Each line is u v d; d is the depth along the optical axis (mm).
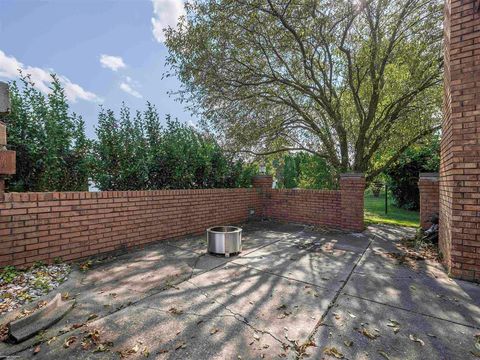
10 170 3391
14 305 2682
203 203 6633
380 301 3002
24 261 3574
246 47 8211
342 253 4938
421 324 2527
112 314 2648
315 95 8977
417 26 8023
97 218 4438
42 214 3752
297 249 5199
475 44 3490
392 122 9156
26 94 4160
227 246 4629
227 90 8922
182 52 8141
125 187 5531
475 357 2064
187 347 2154
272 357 2045
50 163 4250
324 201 7574
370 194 23938
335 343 2225
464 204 3613
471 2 3520
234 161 8938
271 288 3338
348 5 7246
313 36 7523
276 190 8508
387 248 5309
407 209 12727
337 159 9969
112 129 5434
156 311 2719
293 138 11203
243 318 2609
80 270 3867
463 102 3596
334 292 3238
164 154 6086
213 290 3254
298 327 2461
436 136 9375
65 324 2453
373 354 2092
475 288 3348
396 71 8547
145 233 5254
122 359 2002
